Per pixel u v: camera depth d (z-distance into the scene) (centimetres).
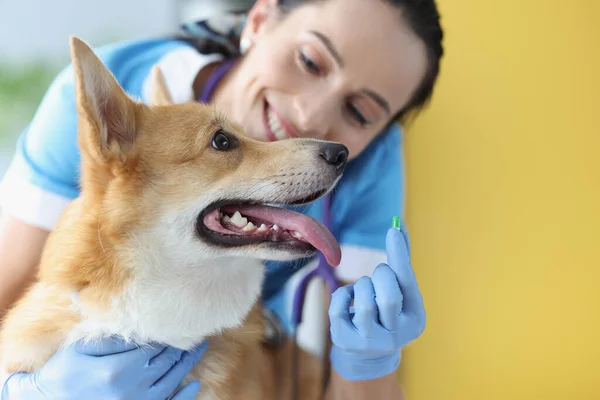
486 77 158
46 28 144
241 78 134
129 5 148
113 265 88
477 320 156
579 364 159
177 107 97
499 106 158
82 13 146
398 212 152
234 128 100
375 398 121
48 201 126
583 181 160
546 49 160
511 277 157
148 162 90
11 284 126
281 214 96
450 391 154
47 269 93
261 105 130
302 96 126
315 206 150
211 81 142
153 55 144
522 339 157
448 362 154
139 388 95
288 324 146
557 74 160
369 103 129
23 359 98
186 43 146
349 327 101
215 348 106
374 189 152
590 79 161
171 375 98
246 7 149
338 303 102
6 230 128
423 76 138
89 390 93
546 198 159
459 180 156
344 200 151
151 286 90
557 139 160
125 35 148
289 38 125
